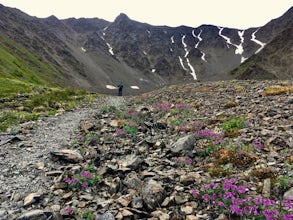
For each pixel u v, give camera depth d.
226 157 12.58
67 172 12.34
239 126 16.78
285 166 11.17
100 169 12.95
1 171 12.95
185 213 9.26
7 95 43.81
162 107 28.94
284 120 16.55
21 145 17.08
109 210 9.54
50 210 9.55
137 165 13.14
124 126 21.31
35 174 12.70
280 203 8.69
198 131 16.75
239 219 8.59
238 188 9.55
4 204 10.12
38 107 33.59
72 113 31.19
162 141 16.45
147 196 10.02
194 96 33.34
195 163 13.34
